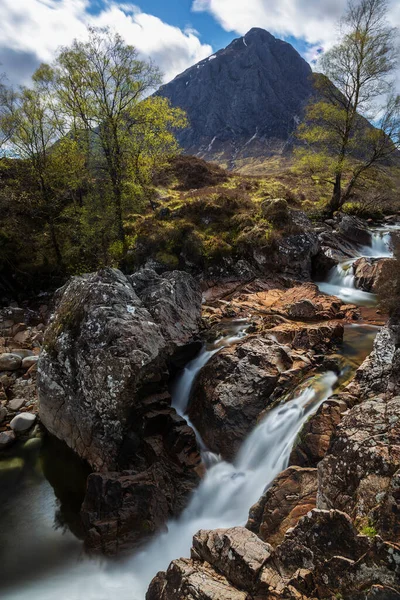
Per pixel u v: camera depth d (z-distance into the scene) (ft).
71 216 81.76
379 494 16.39
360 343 38.65
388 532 15.01
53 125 75.66
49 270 79.97
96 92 69.97
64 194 89.61
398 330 28.35
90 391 34.50
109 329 34.55
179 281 47.14
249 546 17.26
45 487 33.91
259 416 31.22
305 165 93.15
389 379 26.09
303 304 46.91
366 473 17.63
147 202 88.94
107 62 68.33
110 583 24.94
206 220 76.54
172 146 81.00
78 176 81.71
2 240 79.20
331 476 19.31
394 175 89.45
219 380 35.06
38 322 68.03
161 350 35.96
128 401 32.78
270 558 16.79
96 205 72.69
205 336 43.55
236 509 27.94
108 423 33.32
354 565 14.61
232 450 30.96
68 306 39.91
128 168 74.79
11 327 63.10
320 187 116.78
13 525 30.19
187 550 26.25
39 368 39.91
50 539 28.86
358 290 58.65
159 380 35.12
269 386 32.37
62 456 37.24
